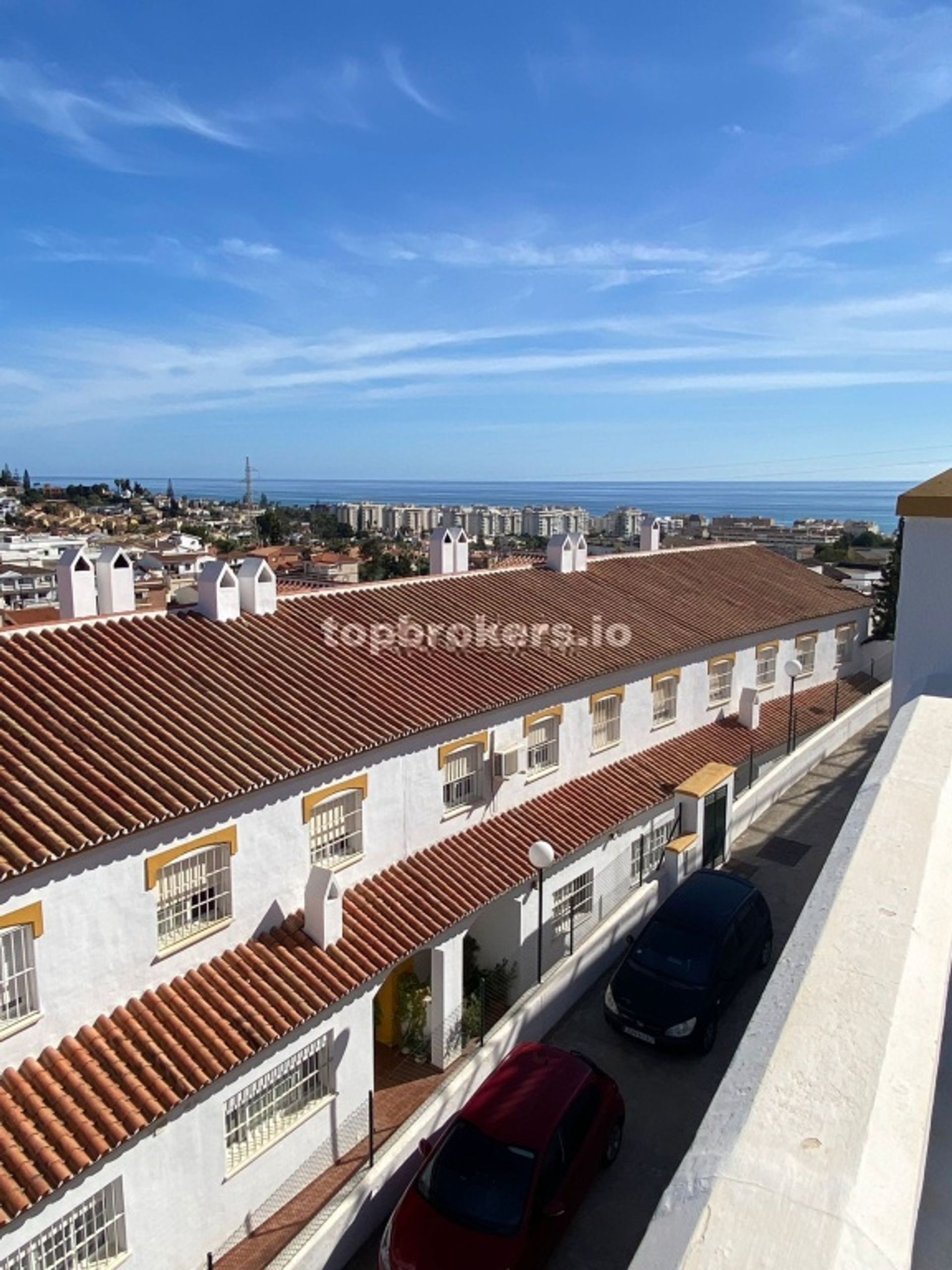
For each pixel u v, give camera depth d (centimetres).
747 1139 235
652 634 2670
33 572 9625
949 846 378
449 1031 1781
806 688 3447
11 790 1306
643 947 1845
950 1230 284
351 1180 1427
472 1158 1297
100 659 1691
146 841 1359
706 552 3775
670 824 2420
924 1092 247
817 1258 199
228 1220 1370
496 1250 1200
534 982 1997
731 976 1823
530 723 2150
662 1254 211
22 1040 1227
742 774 2767
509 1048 1677
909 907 330
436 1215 1251
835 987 290
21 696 1515
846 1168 222
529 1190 1248
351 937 1625
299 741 1642
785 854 2448
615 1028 1773
